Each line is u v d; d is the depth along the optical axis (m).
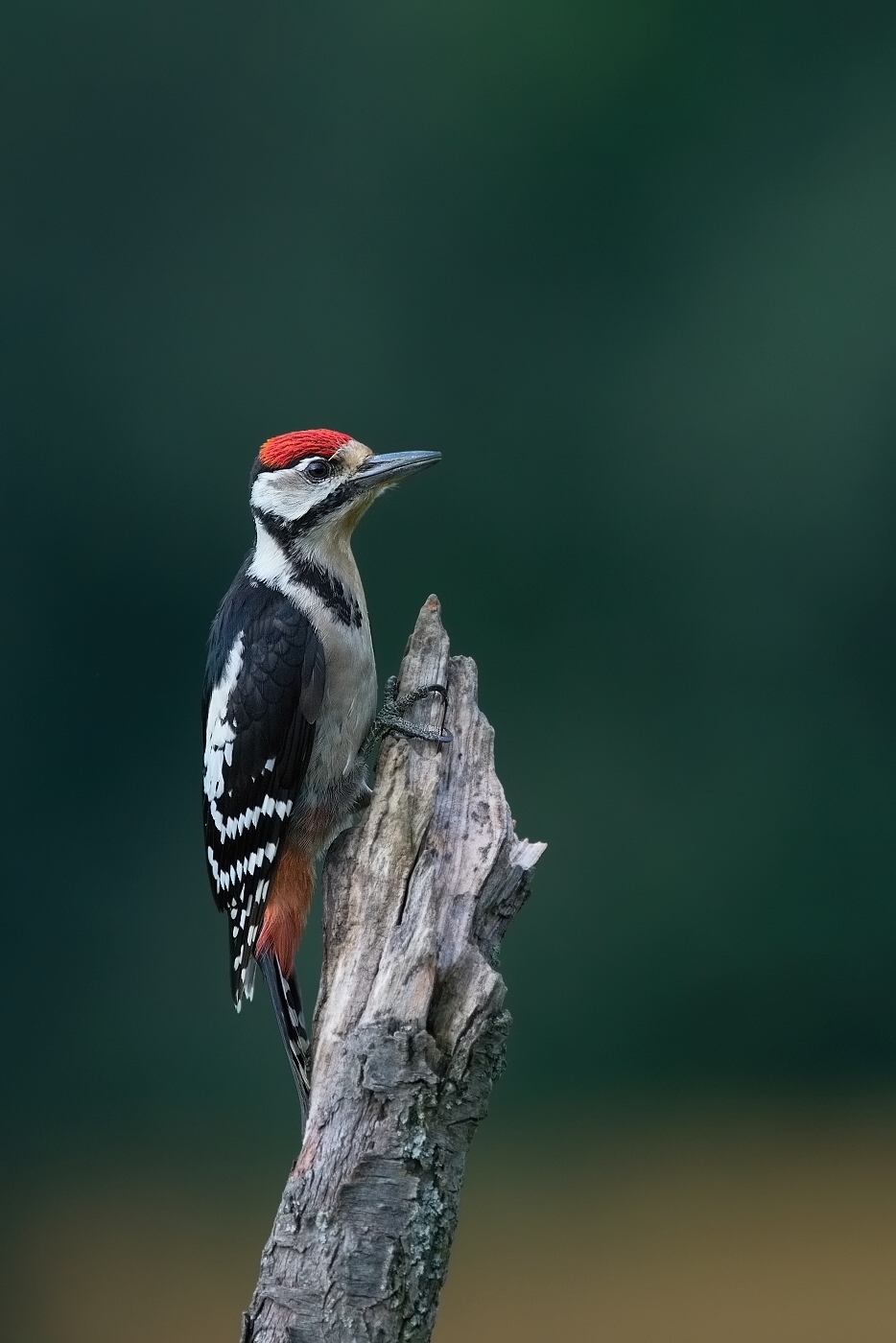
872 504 19.30
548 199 20.14
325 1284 4.18
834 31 20.17
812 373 19.55
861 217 19.73
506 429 19.78
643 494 19.62
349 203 20.02
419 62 20.11
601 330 20.03
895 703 18.97
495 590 19.31
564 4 20.19
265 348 19.62
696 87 20.27
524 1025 17.86
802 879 18.53
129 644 18.69
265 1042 17.06
